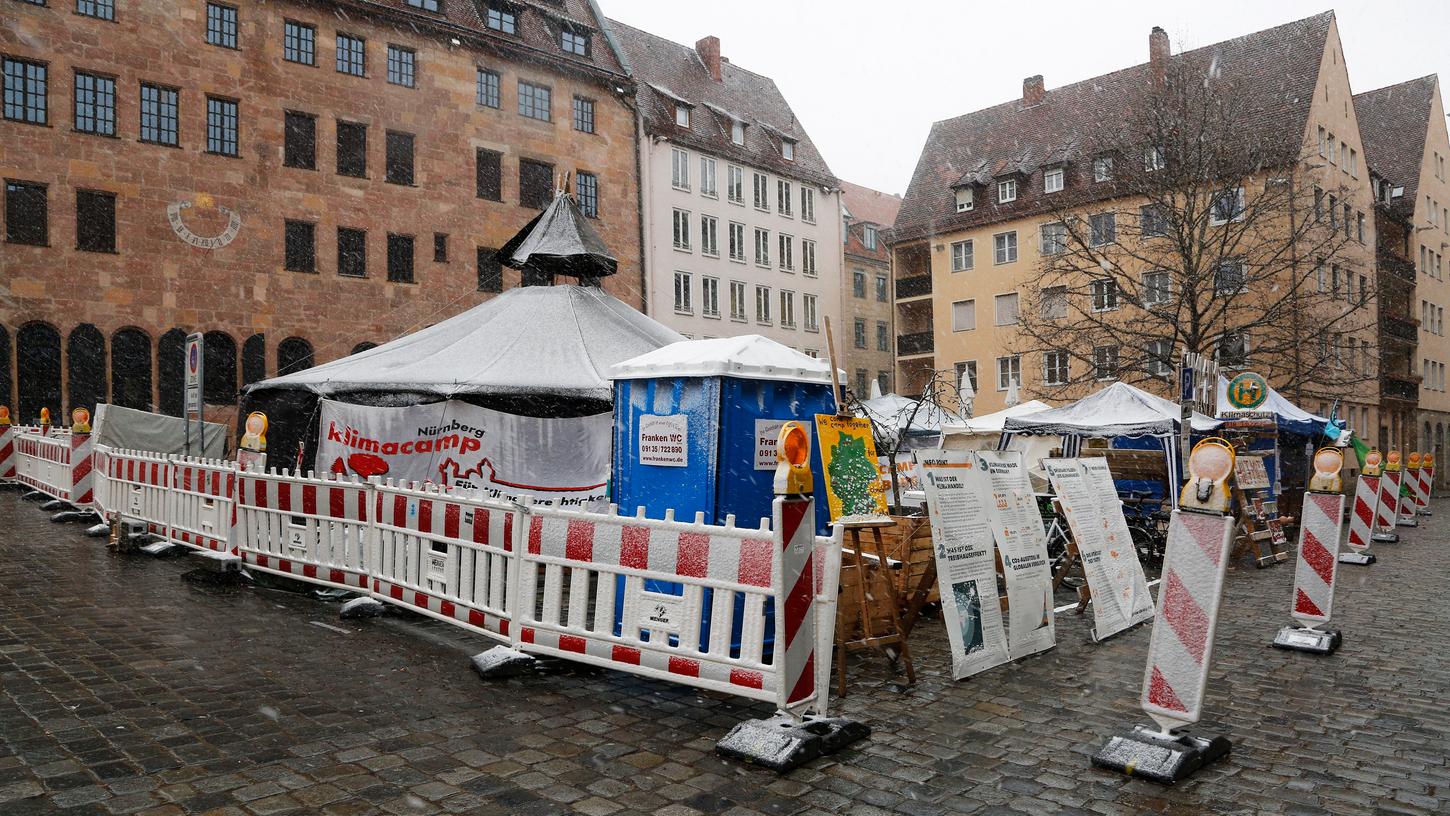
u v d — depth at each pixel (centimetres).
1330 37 4119
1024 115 4984
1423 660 712
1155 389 3662
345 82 3200
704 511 657
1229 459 460
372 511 757
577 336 1269
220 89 2952
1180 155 2845
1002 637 690
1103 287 3472
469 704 534
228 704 515
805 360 727
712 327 4431
